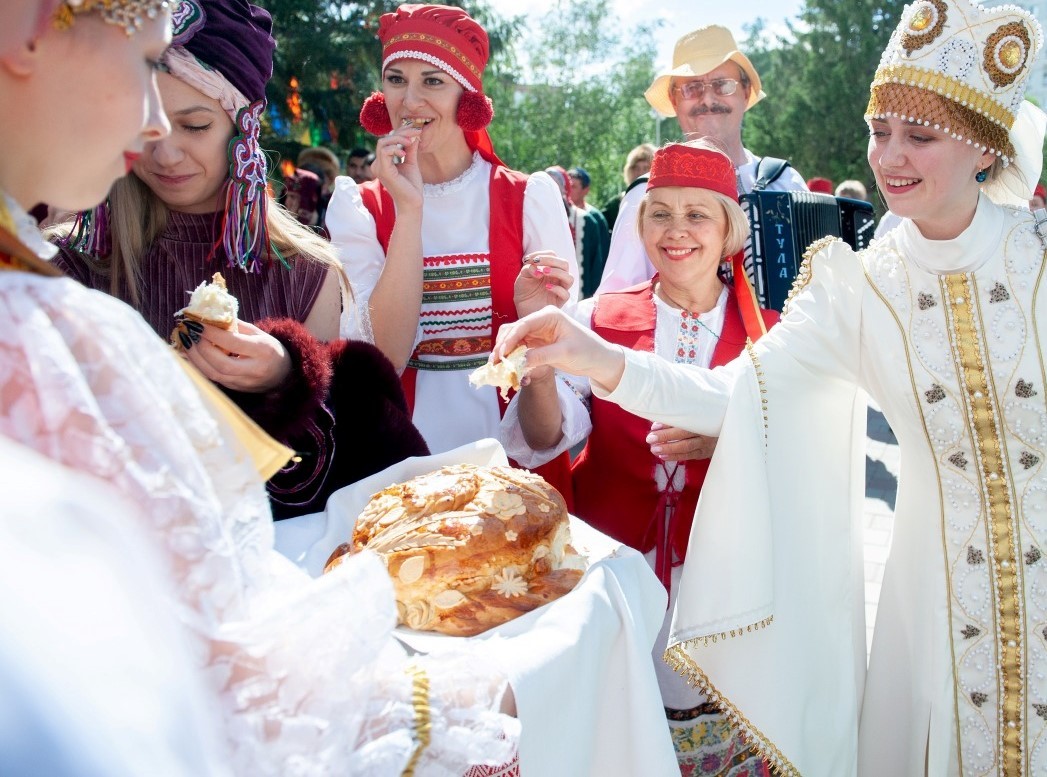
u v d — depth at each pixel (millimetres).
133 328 878
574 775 1330
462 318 2785
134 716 520
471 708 1114
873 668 2168
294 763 903
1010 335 1908
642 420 2344
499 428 2693
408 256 2559
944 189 1865
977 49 1808
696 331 2430
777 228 3402
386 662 1100
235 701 879
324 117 11055
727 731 2275
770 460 1994
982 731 1995
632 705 1451
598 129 22406
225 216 1958
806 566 2039
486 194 2865
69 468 747
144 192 1994
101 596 540
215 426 954
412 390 2793
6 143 860
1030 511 1927
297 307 2078
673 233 2385
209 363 1652
